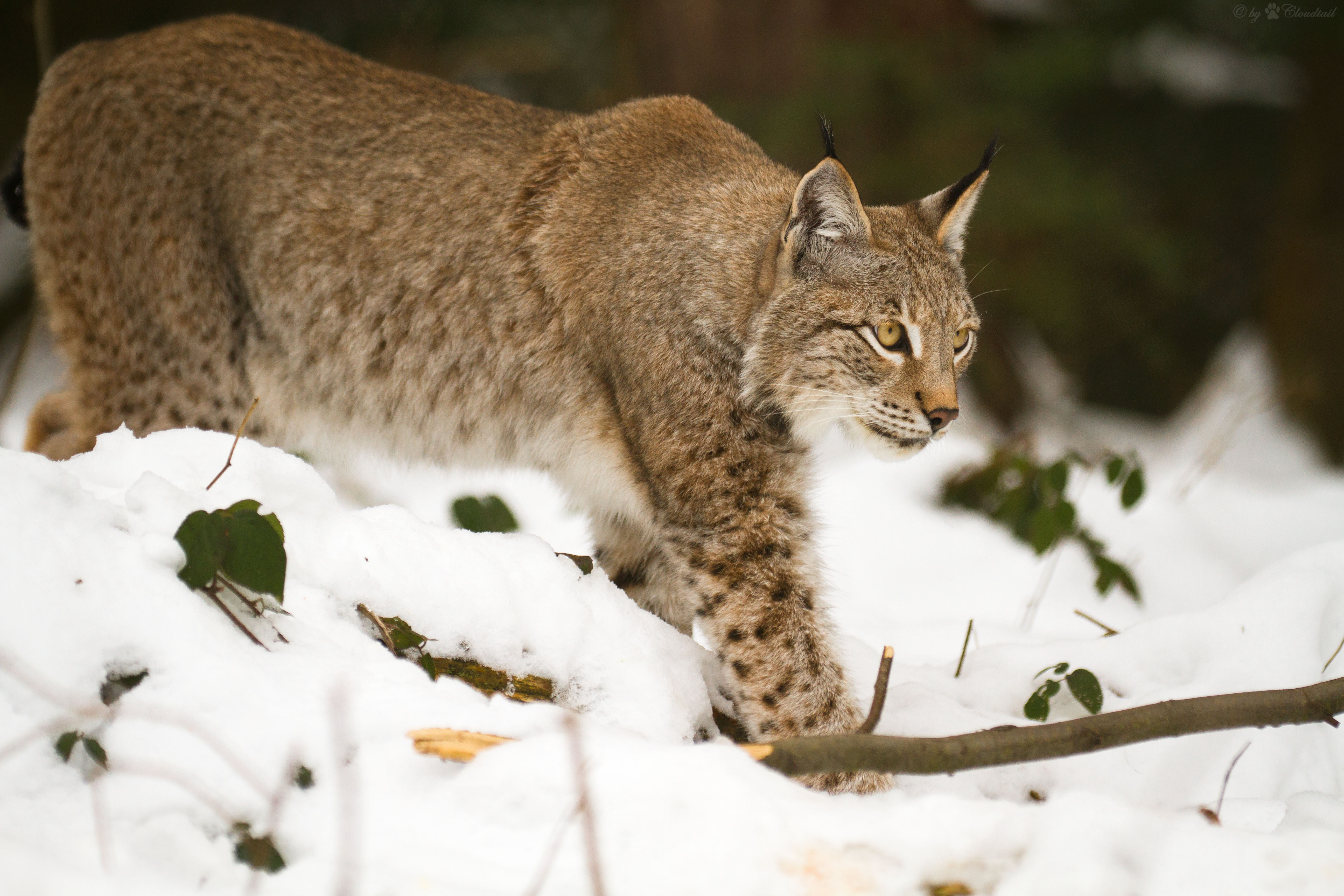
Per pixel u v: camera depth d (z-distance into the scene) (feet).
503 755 15.08
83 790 14.21
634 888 13.52
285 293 26.89
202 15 69.97
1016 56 63.72
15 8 64.80
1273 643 23.98
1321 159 70.13
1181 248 68.28
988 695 24.34
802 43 61.98
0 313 65.31
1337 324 68.54
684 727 19.75
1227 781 19.26
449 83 27.89
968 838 14.51
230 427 27.73
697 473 24.00
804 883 13.84
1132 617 32.83
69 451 29.07
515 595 19.54
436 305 26.32
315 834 14.21
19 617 14.85
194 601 15.98
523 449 26.76
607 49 77.25
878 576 34.78
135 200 27.04
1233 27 74.08
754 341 24.09
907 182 60.34
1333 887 14.10
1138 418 77.77
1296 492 44.73
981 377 61.77
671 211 25.08
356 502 37.96
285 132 26.78
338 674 16.30
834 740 16.48
